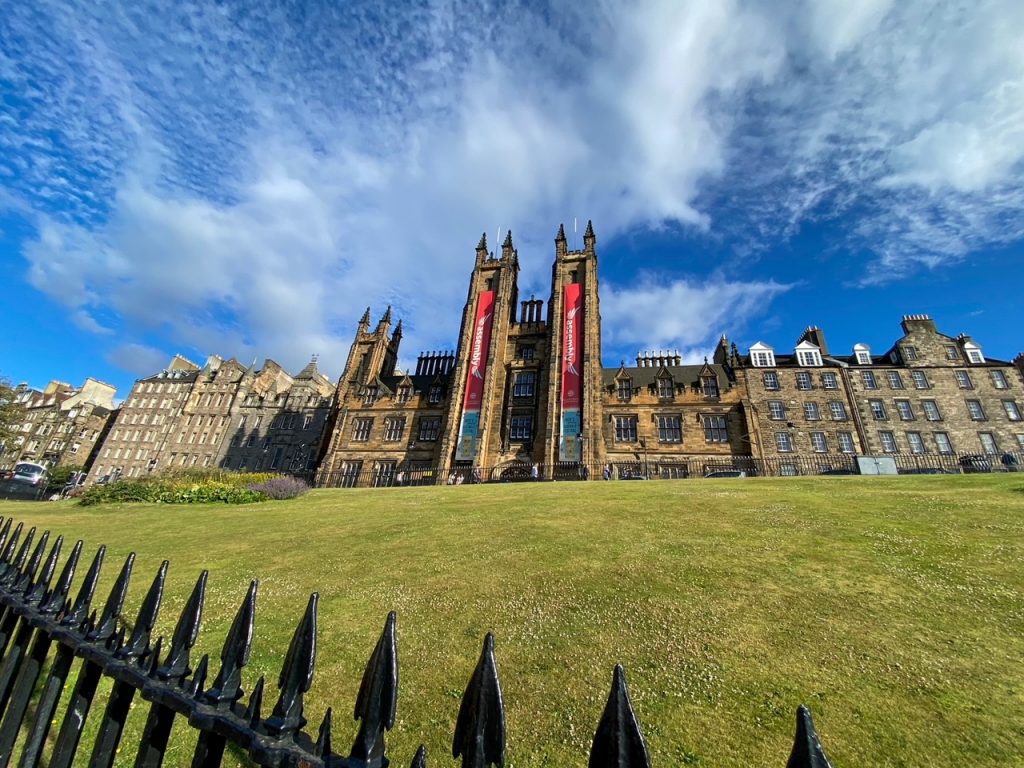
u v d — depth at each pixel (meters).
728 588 8.56
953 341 47.84
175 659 2.28
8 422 59.47
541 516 16.27
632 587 8.88
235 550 13.49
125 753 5.03
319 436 65.75
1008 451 42.59
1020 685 5.39
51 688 2.61
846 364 48.12
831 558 9.98
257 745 1.86
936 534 11.38
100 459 77.62
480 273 56.41
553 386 46.38
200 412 75.00
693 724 5.00
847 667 5.91
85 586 2.78
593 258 51.47
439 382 53.91
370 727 1.80
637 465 42.94
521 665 6.34
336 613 8.27
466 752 1.70
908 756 4.40
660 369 49.59
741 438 43.81
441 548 12.56
